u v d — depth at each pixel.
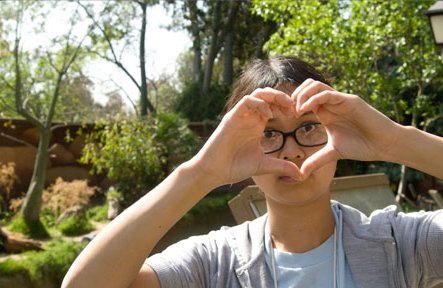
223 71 17.84
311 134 1.37
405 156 1.26
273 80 1.45
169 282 1.34
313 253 1.39
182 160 10.80
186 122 11.75
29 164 10.96
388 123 1.26
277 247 1.43
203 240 1.49
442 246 1.32
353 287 1.34
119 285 1.21
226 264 1.42
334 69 6.73
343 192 3.11
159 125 11.00
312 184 1.33
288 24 7.46
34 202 8.95
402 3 6.54
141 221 1.23
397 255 1.36
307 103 1.24
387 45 7.02
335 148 1.28
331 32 6.62
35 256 7.13
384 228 1.39
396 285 1.33
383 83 6.88
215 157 1.26
